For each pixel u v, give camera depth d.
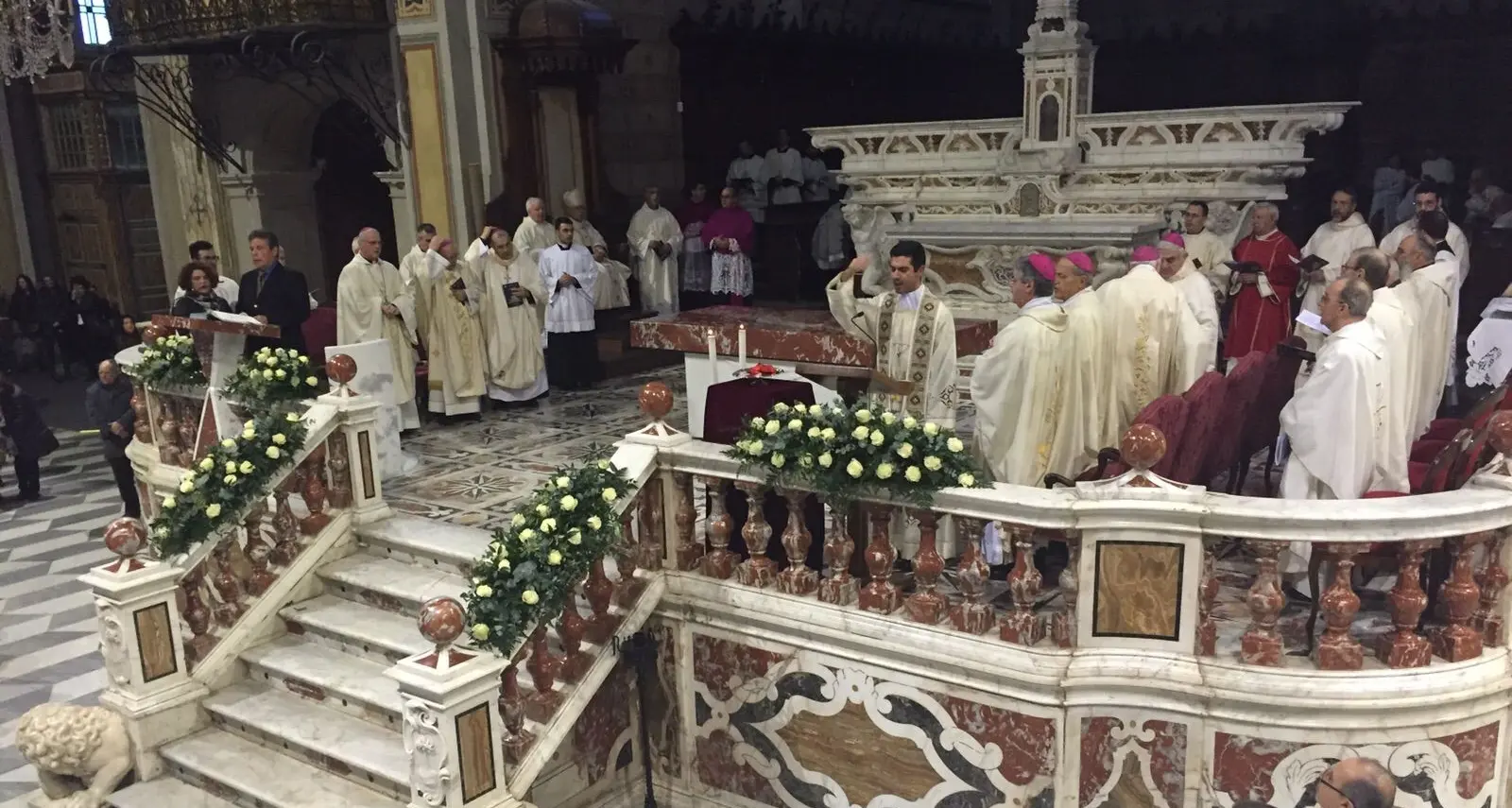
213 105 14.90
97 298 20.22
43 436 12.96
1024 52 8.98
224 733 6.14
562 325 10.75
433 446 8.84
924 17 19.77
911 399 5.68
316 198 15.57
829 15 17.59
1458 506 4.20
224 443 6.53
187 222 16.08
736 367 6.35
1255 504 4.27
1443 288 7.47
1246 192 8.61
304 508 7.32
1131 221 8.65
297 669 6.14
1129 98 18.67
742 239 13.37
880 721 5.05
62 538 11.48
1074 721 4.56
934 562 4.89
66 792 6.12
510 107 12.40
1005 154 9.34
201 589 6.65
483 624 4.86
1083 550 4.48
